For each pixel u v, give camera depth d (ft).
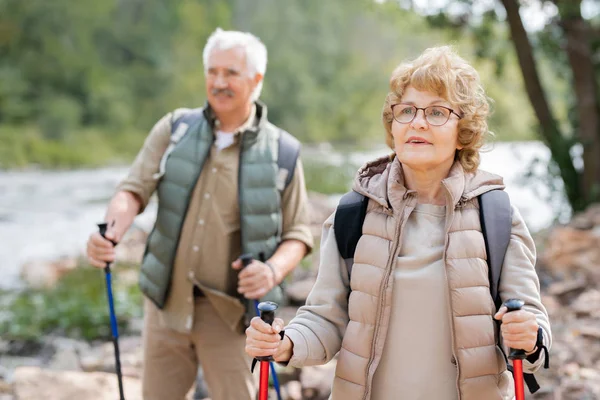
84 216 51.42
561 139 34.78
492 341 7.08
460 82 7.28
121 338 20.88
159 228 11.32
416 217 7.43
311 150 135.33
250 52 11.32
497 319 6.72
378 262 7.27
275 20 189.47
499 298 7.26
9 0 133.59
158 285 11.19
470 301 7.05
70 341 20.39
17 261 34.96
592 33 33.71
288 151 11.57
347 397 7.30
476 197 7.39
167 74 152.66
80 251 35.01
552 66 37.76
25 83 126.52
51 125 118.52
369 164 7.84
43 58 132.36
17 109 118.73
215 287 11.19
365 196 7.55
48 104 122.93
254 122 11.71
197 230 11.15
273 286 10.90
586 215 28.55
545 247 27.66
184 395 11.69
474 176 7.50
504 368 7.20
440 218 7.41
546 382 14.90
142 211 11.83
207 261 11.17
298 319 7.57
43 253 37.58
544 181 35.40
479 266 7.13
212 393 11.39
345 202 7.63
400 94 7.42
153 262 11.29
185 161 11.27
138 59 155.33
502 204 7.36
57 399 13.98
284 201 11.57
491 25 35.65
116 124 133.69
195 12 165.68
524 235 7.37
